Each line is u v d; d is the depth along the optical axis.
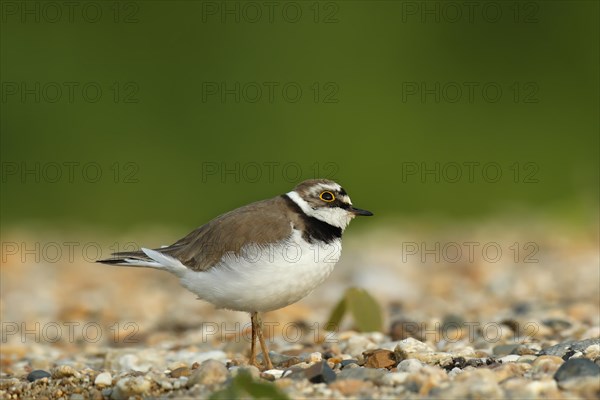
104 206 21.84
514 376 6.27
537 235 17.44
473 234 18.12
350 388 6.14
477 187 22.39
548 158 22.69
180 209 21.88
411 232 19.38
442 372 6.40
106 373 7.13
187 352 8.97
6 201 21.89
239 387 5.83
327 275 7.76
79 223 21.67
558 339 8.55
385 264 15.22
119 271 15.92
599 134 23.06
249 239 7.50
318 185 7.86
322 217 7.76
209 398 5.84
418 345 7.31
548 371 6.32
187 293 13.65
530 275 13.25
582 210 18.72
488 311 10.71
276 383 6.25
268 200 7.94
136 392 6.55
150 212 21.81
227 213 7.94
